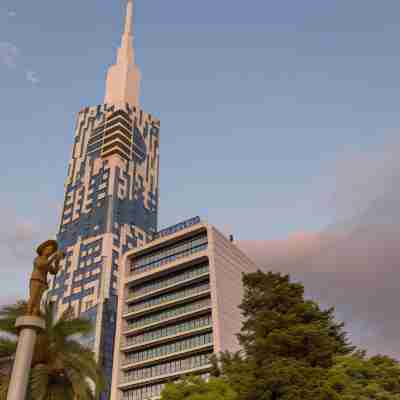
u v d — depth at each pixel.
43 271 16.56
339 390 34.16
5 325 20.55
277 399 33.28
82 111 167.75
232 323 77.88
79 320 21.31
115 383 79.75
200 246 85.94
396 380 38.16
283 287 41.78
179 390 35.62
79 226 137.12
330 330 45.06
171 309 82.69
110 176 142.00
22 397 14.16
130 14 184.50
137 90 170.88
